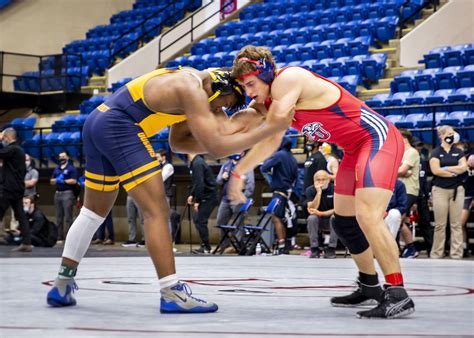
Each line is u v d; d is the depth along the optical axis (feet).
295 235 47.62
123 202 63.16
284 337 11.56
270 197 52.42
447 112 51.29
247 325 13.08
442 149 41.11
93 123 15.64
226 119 15.60
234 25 78.95
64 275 15.84
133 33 86.38
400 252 42.52
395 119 52.65
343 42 66.13
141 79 15.60
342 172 16.30
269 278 25.12
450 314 15.12
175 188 59.16
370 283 16.51
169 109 15.39
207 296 18.54
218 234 58.54
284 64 65.67
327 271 29.01
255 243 43.11
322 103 15.43
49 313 14.58
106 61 81.10
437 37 66.49
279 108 14.84
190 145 17.01
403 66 64.44
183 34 82.94
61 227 56.39
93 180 16.10
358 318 14.35
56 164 67.82
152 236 15.06
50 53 89.61
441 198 40.78
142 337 11.41
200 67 72.23
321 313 15.17
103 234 57.72
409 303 14.55
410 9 70.79
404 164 40.93
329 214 40.50
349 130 15.58
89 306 15.88
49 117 75.00
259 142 15.51
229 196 15.53
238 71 15.20
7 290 19.42
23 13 88.58
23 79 75.82
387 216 38.83
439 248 41.09
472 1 67.00
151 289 20.02
